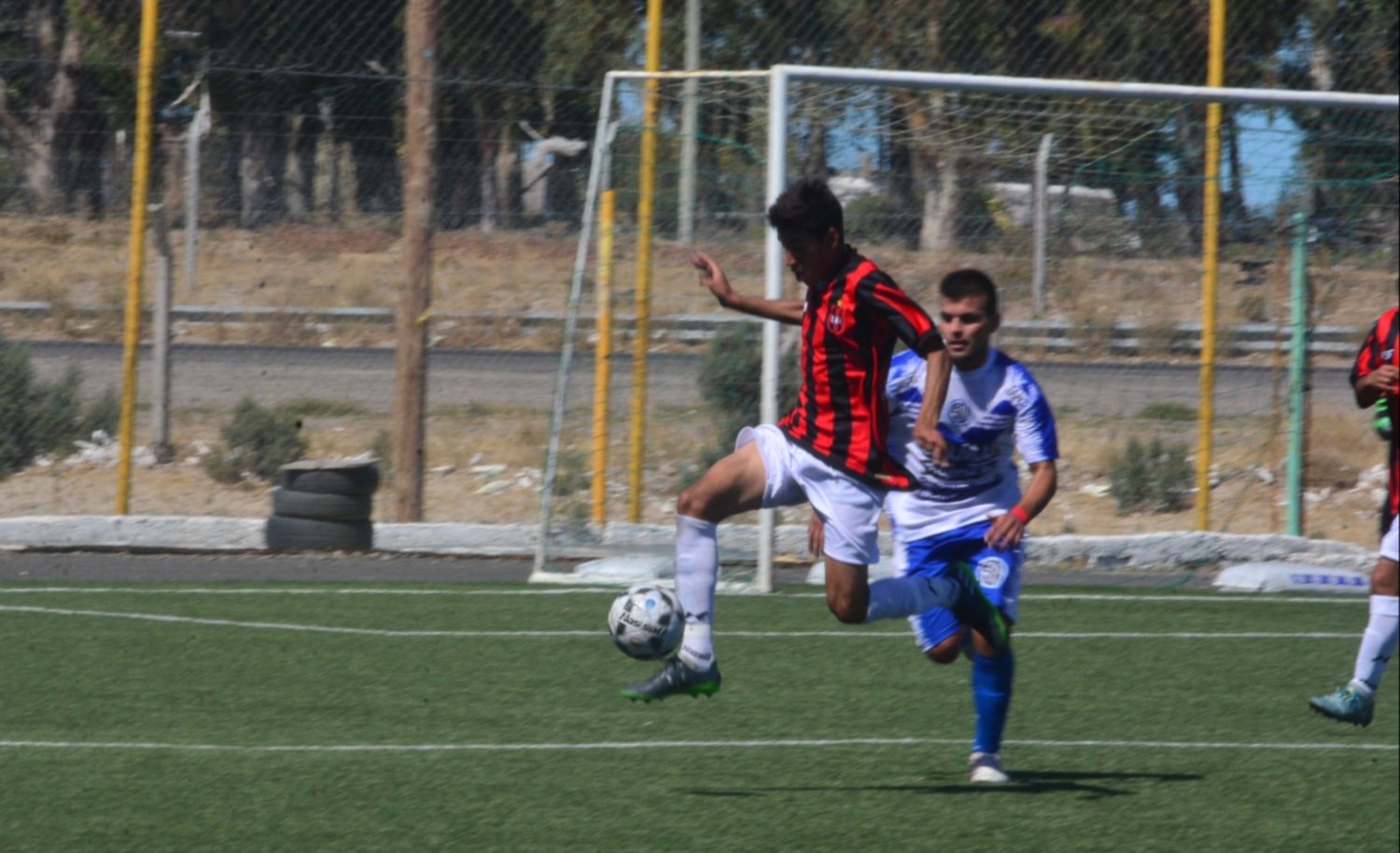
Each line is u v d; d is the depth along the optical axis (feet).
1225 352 151.12
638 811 62.69
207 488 154.61
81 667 87.66
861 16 155.02
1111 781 68.54
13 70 153.69
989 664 67.36
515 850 57.52
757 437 63.26
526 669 89.45
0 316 209.46
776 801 64.44
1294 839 60.44
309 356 225.15
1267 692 87.61
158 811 61.72
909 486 61.87
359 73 152.87
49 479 152.97
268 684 84.99
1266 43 156.56
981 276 64.75
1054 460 64.59
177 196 167.43
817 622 104.22
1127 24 149.38
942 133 139.64
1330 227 144.25
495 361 218.38
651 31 132.67
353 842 58.23
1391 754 73.92
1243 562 132.36
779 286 114.01
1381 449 183.73
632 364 138.92
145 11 132.05
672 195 132.57
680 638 61.87
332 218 172.24
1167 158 142.51
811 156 135.33
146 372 204.74
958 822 61.72
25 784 65.21
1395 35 157.38
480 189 160.56
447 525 134.72
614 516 133.59
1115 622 106.42
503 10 155.63
